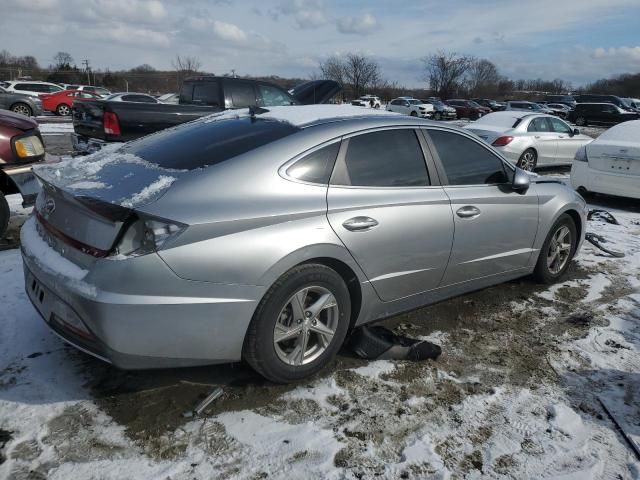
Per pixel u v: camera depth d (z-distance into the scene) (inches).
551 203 172.7
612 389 121.6
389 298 131.6
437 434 103.7
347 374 122.4
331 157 120.6
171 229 96.0
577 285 186.1
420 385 119.8
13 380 113.0
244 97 362.3
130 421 102.8
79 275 98.5
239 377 118.8
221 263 99.6
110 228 95.6
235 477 90.4
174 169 110.5
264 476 91.0
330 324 119.5
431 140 142.2
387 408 111.0
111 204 96.2
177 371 119.8
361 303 125.6
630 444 103.0
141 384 114.5
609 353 138.3
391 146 132.6
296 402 111.3
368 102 1758.1
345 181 121.2
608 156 310.7
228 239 100.9
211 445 97.5
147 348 97.7
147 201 98.3
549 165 458.9
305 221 111.0
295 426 103.8
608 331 150.9
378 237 122.6
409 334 144.9
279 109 141.9
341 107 148.1
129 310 94.1
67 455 93.4
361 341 131.0
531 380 124.2
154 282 94.9
